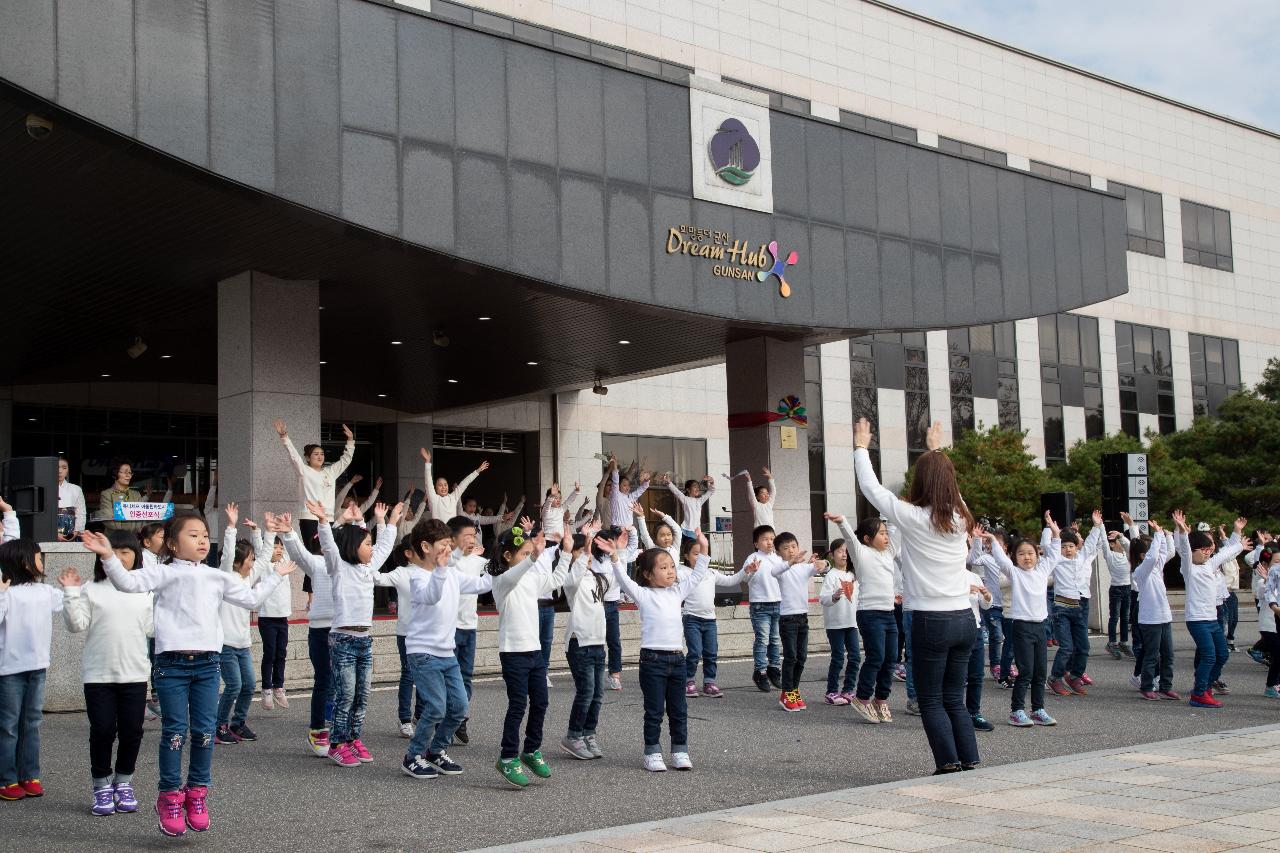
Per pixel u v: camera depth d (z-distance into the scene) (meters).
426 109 14.94
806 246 19.30
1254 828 6.33
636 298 17.06
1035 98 39.81
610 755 9.98
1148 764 8.52
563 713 12.53
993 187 21.92
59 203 14.24
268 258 16.30
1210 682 13.78
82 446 26.78
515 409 31.56
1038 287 22.27
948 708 8.48
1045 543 11.98
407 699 10.93
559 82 16.44
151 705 12.21
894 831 6.43
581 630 9.75
